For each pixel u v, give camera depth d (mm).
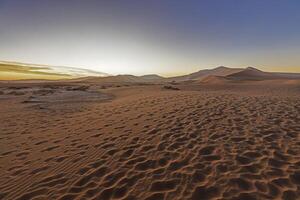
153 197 3260
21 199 3488
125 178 3840
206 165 4023
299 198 3047
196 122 6633
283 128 5840
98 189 3590
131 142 5441
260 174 3645
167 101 11133
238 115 7270
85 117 9719
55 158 5020
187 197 3197
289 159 4121
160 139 5453
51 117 10477
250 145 4797
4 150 5891
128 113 9125
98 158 4738
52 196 3496
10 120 9984
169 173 3869
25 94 22906
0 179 4219
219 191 3262
